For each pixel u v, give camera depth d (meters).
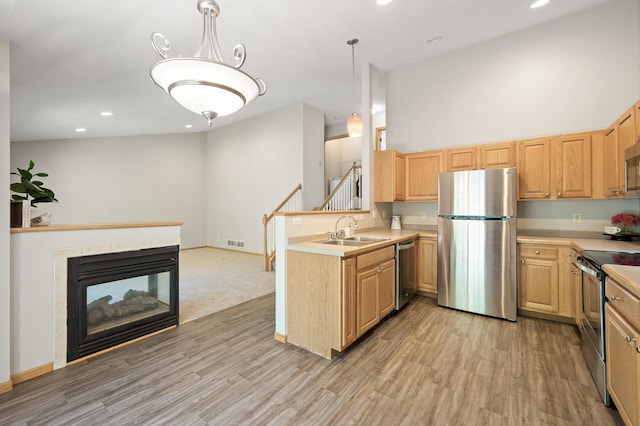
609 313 1.69
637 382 1.35
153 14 2.70
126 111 5.43
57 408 1.74
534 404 1.76
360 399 1.83
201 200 8.41
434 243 3.67
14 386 1.95
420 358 2.31
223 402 1.80
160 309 2.87
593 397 1.82
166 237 2.85
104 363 2.26
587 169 2.94
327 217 3.18
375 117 7.00
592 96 3.08
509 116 3.54
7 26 2.69
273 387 1.95
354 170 5.93
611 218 2.99
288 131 6.41
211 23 2.01
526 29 3.40
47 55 3.25
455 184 3.32
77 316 2.27
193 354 2.40
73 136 6.86
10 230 1.98
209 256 7.00
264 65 4.11
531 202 3.47
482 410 1.72
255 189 7.16
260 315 3.28
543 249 2.96
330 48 3.65
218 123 7.45
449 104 3.95
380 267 2.84
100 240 2.40
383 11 2.93
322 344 2.37
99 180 7.21
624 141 2.47
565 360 2.24
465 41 3.62
